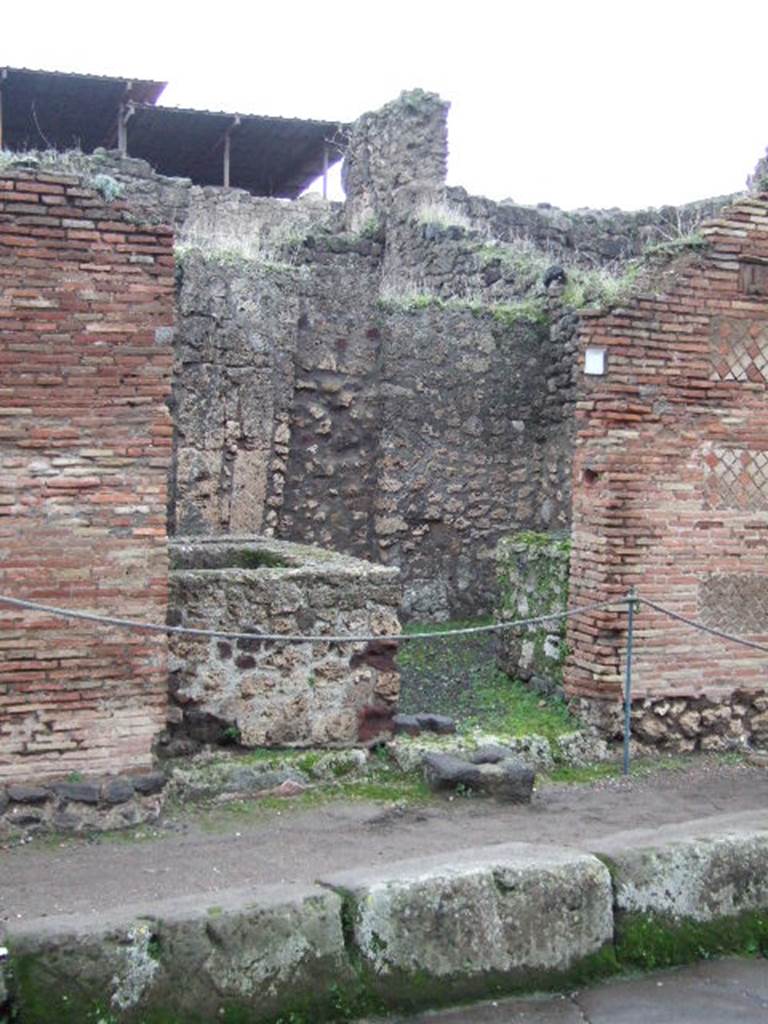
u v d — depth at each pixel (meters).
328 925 4.34
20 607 5.93
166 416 6.22
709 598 7.81
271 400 11.13
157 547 6.21
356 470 11.64
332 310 11.52
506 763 6.88
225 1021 4.13
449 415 11.94
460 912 4.54
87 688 6.09
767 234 7.86
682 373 7.68
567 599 8.13
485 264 13.50
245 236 14.71
